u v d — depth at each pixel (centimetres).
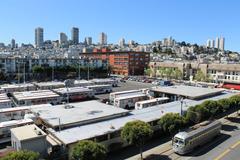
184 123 3797
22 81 11106
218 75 11688
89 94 7588
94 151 2553
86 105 4994
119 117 4300
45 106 4928
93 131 3481
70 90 7369
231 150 3534
